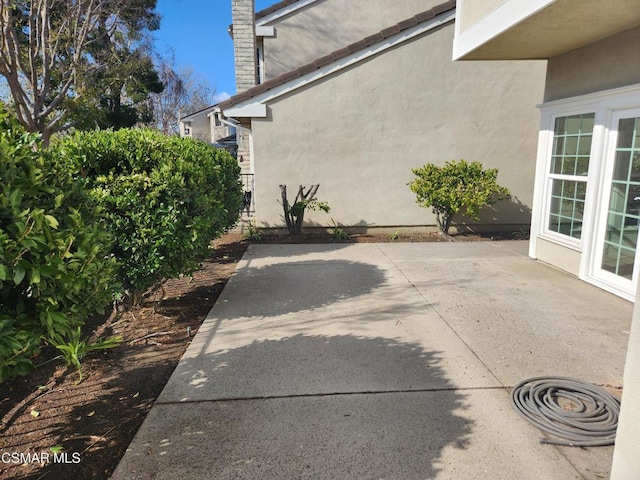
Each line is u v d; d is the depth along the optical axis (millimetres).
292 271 6570
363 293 5473
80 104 14039
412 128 9148
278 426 2730
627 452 1780
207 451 2496
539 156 7004
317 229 9445
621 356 3715
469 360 3631
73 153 4094
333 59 8766
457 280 6035
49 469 2355
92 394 3141
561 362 3600
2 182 1785
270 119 8961
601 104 5500
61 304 2012
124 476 2295
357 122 9062
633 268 5152
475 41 5820
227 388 3188
